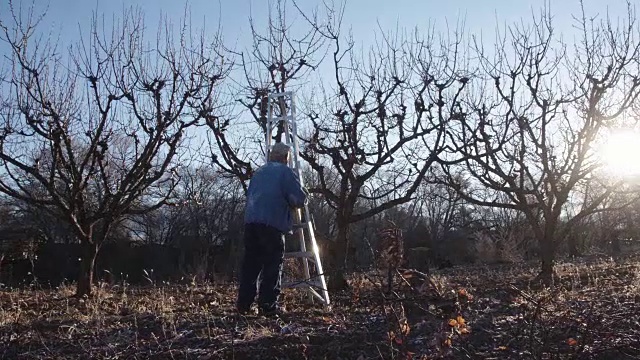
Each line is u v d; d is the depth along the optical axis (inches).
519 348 204.4
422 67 452.4
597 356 197.3
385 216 1023.0
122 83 398.9
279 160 307.9
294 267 381.1
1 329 271.1
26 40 381.1
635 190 523.8
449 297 213.8
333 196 431.2
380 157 430.3
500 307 261.6
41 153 418.9
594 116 448.5
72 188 387.5
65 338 250.5
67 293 416.2
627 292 317.4
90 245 390.3
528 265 694.5
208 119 428.8
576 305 252.8
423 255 663.8
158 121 392.8
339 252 413.4
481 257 1005.2
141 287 510.0
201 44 425.4
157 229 1187.3
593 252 943.7
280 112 415.8
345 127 432.1
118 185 444.8
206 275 661.3
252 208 290.8
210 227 1105.4
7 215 1009.5
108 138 400.2
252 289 292.5
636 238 1115.3
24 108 380.2
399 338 187.9
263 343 234.4
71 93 395.9
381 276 211.3
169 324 268.2
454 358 202.2
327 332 241.9
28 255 718.5
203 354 224.4
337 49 449.4
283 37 461.7
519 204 465.4
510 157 474.0
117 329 264.7
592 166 459.5
